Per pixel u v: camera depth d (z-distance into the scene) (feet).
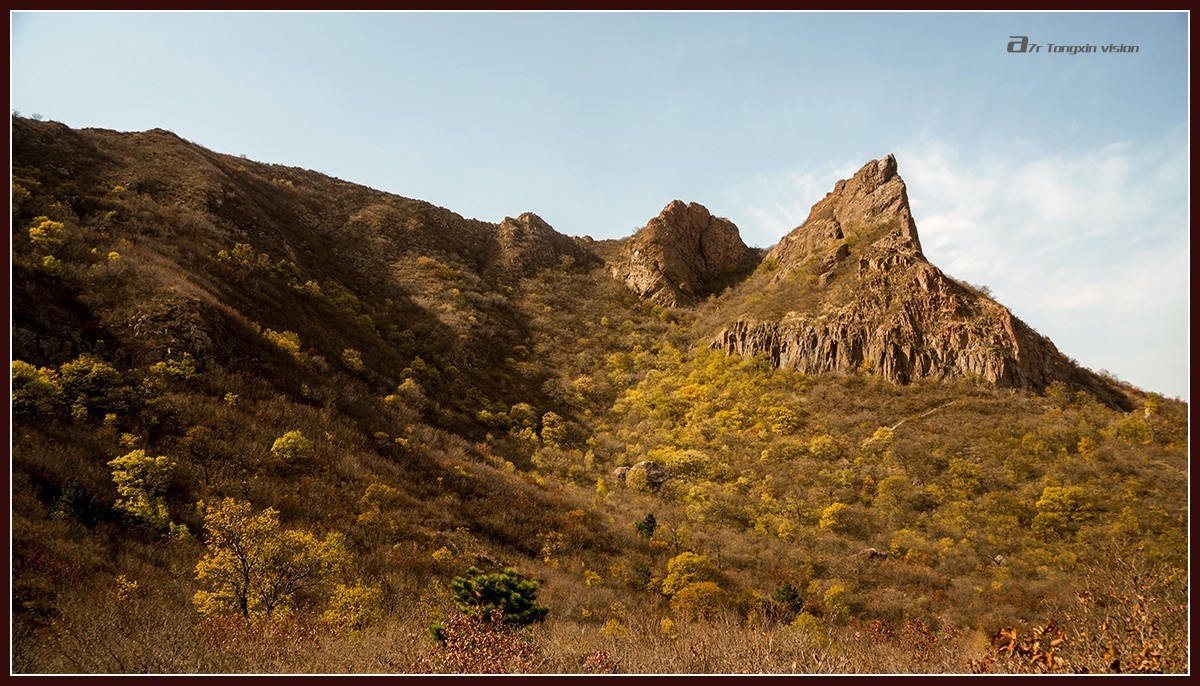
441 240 337.11
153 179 225.35
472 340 247.29
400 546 87.20
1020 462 157.99
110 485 77.41
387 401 158.30
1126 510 129.18
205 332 123.34
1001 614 90.33
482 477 132.98
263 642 33.83
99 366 96.99
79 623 40.06
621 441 206.08
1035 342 216.74
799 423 198.59
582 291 337.11
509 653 27.37
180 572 64.69
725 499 152.35
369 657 32.60
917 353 215.72
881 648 28.50
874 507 147.84
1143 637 19.90
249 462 96.84
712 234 384.88
